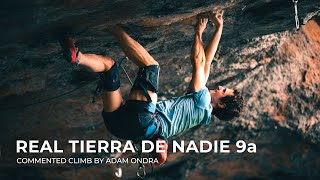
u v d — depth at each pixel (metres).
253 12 5.04
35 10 3.82
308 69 7.43
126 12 4.24
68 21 4.09
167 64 6.06
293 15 5.16
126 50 4.19
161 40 5.16
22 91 5.27
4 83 5.06
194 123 4.33
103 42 4.71
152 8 4.32
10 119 6.23
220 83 7.03
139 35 4.79
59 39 4.09
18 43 4.25
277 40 6.86
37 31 4.12
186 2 4.36
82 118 6.68
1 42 4.16
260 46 6.78
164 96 6.70
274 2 4.92
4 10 3.75
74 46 3.99
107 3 4.02
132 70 5.81
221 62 6.68
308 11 5.16
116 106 4.16
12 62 4.64
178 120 4.27
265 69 7.15
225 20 5.08
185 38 5.27
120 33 4.23
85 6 3.96
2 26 3.92
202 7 4.45
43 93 5.54
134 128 4.12
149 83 4.12
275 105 7.54
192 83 4.32
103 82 4.12
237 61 6.78
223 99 4.44
